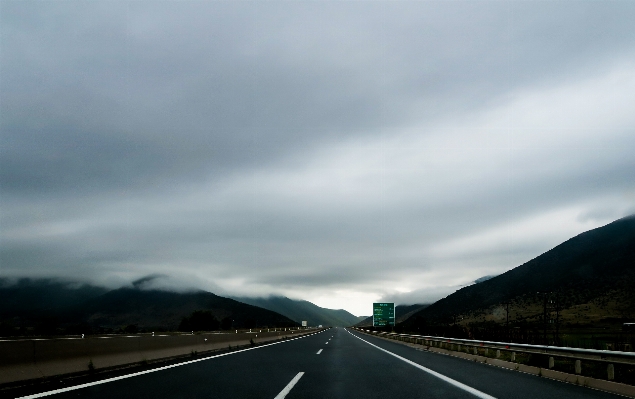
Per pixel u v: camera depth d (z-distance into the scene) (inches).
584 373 512.1
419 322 4005.9
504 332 1118.4
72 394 345.7
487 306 6348.4
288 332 2340.1
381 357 848.9
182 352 815.1
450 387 430.0
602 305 4340.6
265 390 388.2
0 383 362.9
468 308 6727.4
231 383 430.0
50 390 362.9
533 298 5639.8
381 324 3134.8
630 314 3806.6
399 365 677.3
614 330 2711.6
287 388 402.9
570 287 5369.1
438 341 1249.4
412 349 1214.3
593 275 5403.5
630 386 404.8
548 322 3297.2
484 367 680.4
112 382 420.2
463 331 1357.0
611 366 456.4
